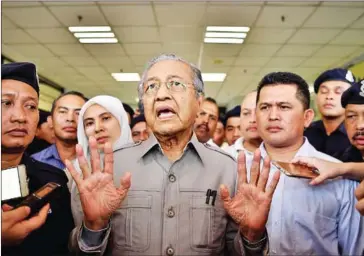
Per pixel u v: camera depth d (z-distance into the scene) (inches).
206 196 36.0
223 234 36.1
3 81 38.1
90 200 31.5
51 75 289.7
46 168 43.8
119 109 63.9
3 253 35.1
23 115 38.8
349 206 44.1
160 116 36.3
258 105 49.0
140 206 35.8
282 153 49.3
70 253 36.3
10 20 162.2
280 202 45.4
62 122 72.0
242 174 32.9
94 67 261.9
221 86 344.5
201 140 108.3
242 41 193.3
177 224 35.0
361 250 42.6
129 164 38.3
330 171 39.9
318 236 43.5
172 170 37.2
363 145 50.3
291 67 247.8
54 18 161.0
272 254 44.3
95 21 164.6
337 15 150.6
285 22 161.6
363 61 110.2
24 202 32.9
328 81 78.5
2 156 39.4
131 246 34.8
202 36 186.5
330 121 79.3
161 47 208.1
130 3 143.4
